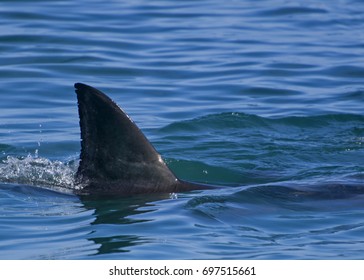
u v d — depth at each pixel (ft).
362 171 97.60
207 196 82.43
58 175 90.38
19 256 69.77
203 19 160.76
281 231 75.72
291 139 110.52
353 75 133.59
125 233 74.38
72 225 76.43
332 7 171.94
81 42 143.54
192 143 107.76
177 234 74.08
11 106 118.11
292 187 86.33
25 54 136.77
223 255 69.56
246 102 122.83
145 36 148.97
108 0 171.53
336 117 117.39
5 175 90.38
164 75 131.54
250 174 97.30
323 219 78.79
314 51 144.25
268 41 148.97
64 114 116.16
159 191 84.58
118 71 132.16
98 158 84.33
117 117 82.94
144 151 84.28
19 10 158.51
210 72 132.98
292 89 127.75
